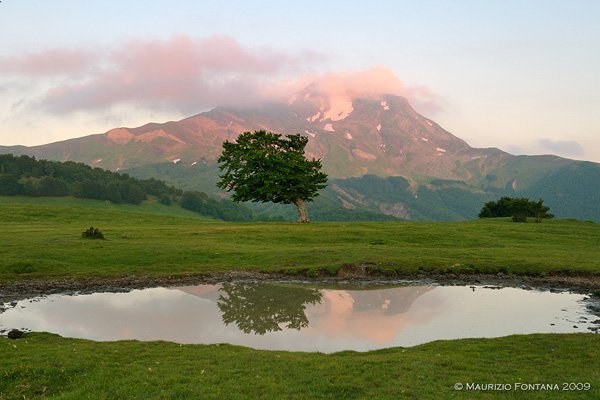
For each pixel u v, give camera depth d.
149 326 26.23
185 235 59.22
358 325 26.80
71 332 24.83
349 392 15.20
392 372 17.06
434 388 15.47
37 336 22.56
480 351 20.05
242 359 18.70
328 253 47.22
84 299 32.34
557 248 54.94
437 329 25.80
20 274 37.88
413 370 17.31
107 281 37.41
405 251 48.97
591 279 39.94
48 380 16.38
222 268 42.75
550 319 27.84
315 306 31.47
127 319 27.61
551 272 41.41
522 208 93.25
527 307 31.08
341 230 64.44
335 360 18.75
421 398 14.62
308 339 24.02
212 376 16.56
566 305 31.62
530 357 19.05
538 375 16.83
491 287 37.72
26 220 79.31
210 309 30.45
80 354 19.08
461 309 30.62
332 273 41.38
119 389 15.39
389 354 19.91
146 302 31.94
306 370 17.34
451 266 42.94
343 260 44.12
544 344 20.86
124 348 20.34
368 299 33.66
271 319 28.23
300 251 48.41
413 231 65.25
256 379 16.30
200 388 15.37
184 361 18.42
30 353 19.17
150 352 19.75
